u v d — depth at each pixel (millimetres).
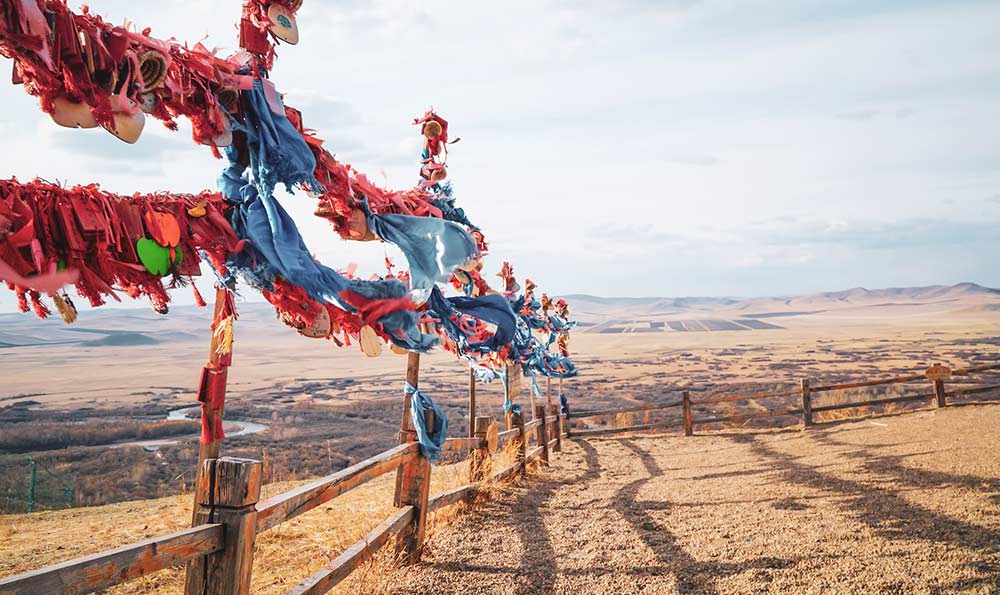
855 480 7363
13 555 5441
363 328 3318
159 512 7367
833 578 4434
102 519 7031
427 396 5586
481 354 5590
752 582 4535
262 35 2975
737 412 23375
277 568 5133
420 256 3936
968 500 5914
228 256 2846
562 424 15234
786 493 7203
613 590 4672
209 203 2744
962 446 8367
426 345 3646
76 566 2129
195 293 2691
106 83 2084
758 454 10523
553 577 5020
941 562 4496
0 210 1984
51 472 16359
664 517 6730
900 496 6371
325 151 3229
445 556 5535
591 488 8875
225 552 2908
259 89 2840
